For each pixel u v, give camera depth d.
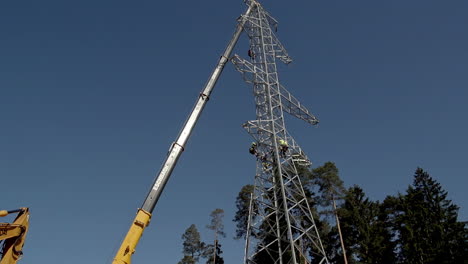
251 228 26.98
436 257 33.28
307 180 39.16
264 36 34.78
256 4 35.41
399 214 42.16
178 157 20.67
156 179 19.52
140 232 17.70
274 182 28.12
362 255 35.56
